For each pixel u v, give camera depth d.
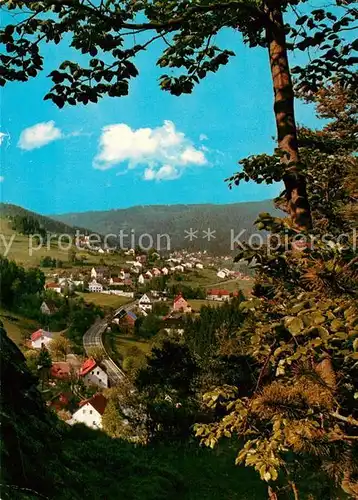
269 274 3.34
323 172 6.64
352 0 4.44
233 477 11.70
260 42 5.39
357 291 2.74
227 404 3.50
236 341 11.98
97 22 4.21
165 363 21.06
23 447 3.93
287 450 3.23
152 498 8.86
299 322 2.56
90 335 84.75
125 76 4.31
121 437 17.73
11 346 5.07
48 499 3.55
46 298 89.44
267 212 3.48
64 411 46.44
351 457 3.14
